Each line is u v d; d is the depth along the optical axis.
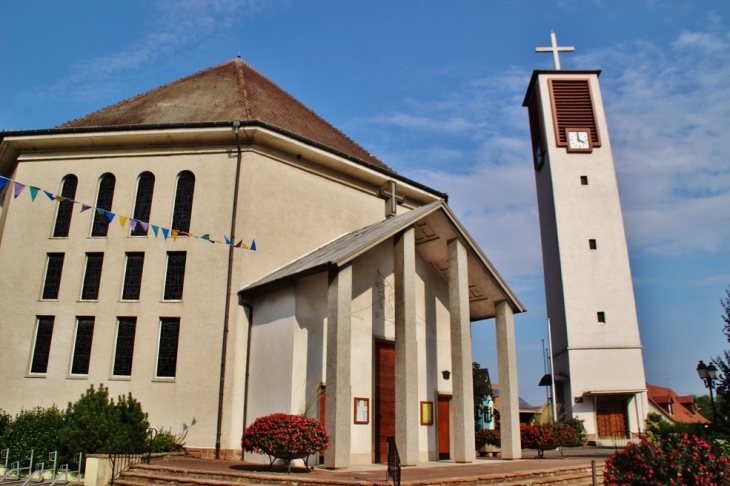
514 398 18.11
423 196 23.34
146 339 17.36
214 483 11.30
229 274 17.25
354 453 15.88
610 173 36.66
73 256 18.59
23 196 19.50
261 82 25.31
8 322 18.23
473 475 12.45
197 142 18.92
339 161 20.22
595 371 33.41
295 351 15.29
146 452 14.36
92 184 19.20
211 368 16.61
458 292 17.53
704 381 17.14
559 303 35.53
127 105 23.16
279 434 12.59
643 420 32.84
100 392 15.18
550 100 38.59
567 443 18.45
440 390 19.05
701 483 9.42
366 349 17.03
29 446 14.73
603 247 35.38
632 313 34.22
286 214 18.94
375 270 17.92
